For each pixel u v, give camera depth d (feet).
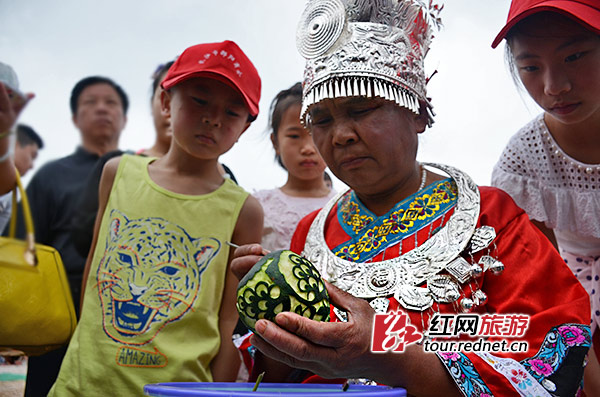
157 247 8.07
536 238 5.64
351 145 5.69
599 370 7.39
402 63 5.75
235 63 8.62
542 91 6.82
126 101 13.51
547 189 8.16
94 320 7.66
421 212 5.94
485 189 6.08
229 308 8.35
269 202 12.13
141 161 9.02
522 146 8.35
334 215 6.69
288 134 11.87
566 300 5.22
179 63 8.71
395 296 5.38
